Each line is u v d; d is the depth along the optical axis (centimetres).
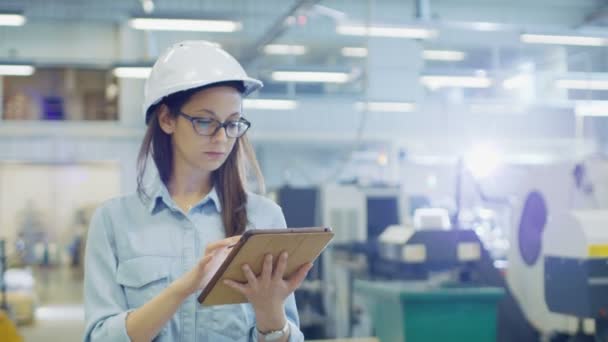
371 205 509
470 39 975
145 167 125
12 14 584
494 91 948
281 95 880
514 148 934
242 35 955
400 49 954
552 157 884
